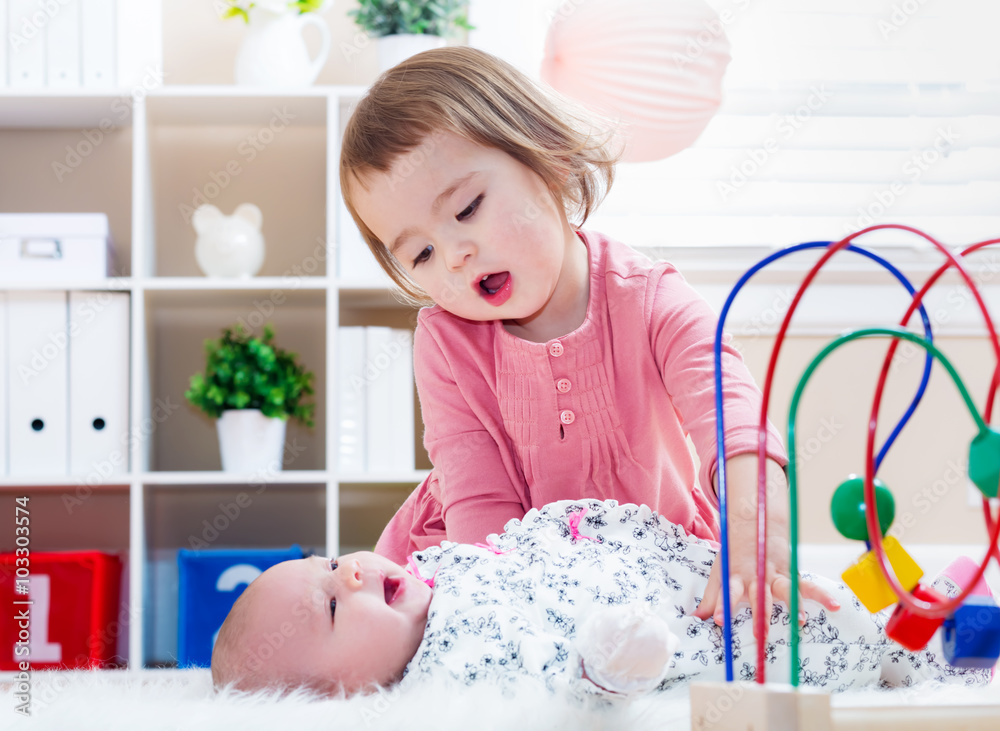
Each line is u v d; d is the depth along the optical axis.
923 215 1.97
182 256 2.12
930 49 2.00
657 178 2.00
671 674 0.79
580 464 1.09
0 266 1.88
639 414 1.07
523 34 2.04
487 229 0.95
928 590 0.62
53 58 1.92
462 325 1.17
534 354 1.08
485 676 0.72
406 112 0.98
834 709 0.52
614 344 1.07
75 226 1.90
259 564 1.82
